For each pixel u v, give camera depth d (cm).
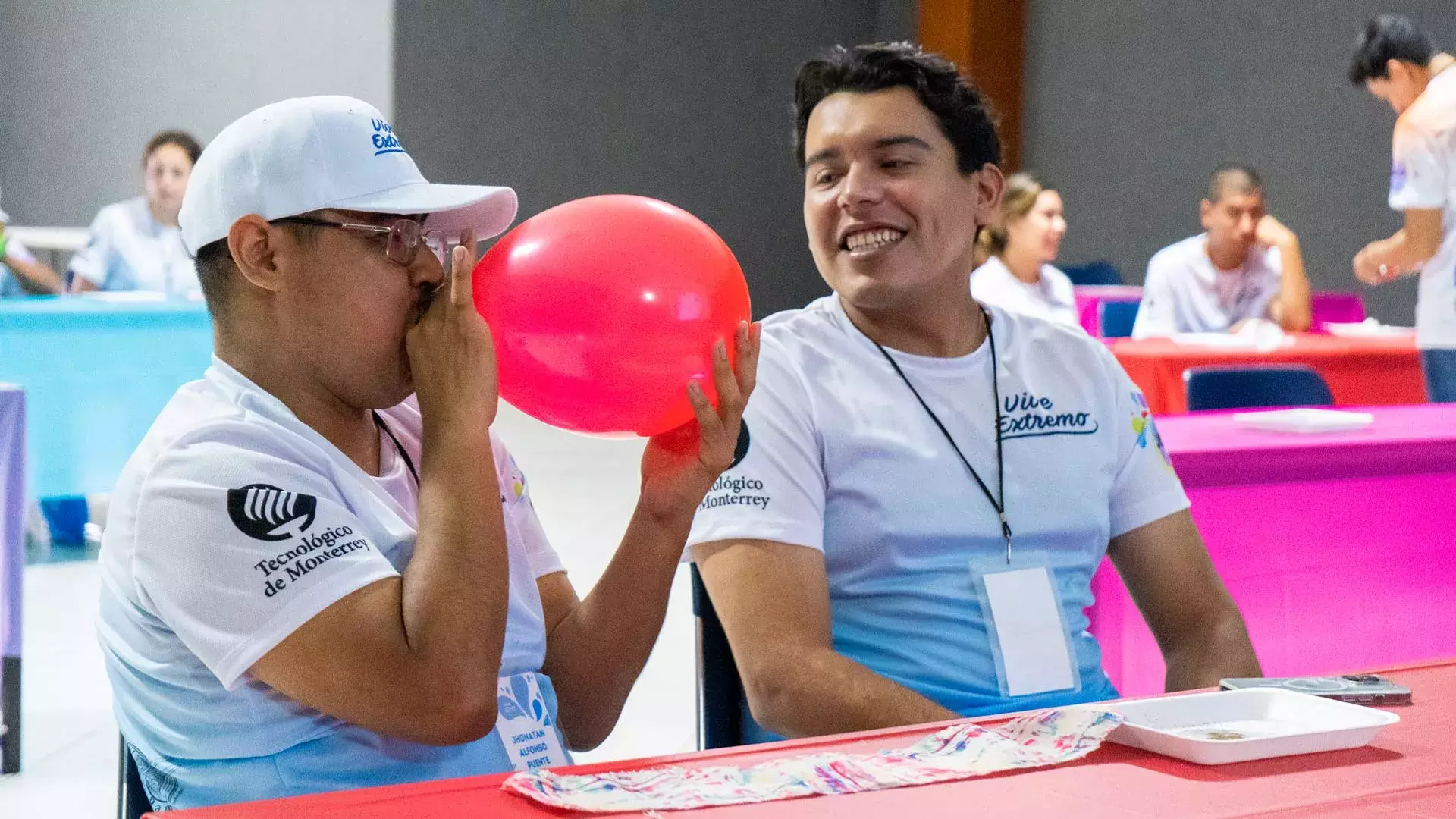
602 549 461
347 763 105
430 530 104
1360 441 251
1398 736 103
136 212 533
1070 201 904
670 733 294
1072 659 162
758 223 1084
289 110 109
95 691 316
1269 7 741
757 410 159
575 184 1037
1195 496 239
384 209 107
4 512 268
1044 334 173
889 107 162
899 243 161
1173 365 423
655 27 1043
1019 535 163
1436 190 420
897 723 142
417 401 119
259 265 107
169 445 104
